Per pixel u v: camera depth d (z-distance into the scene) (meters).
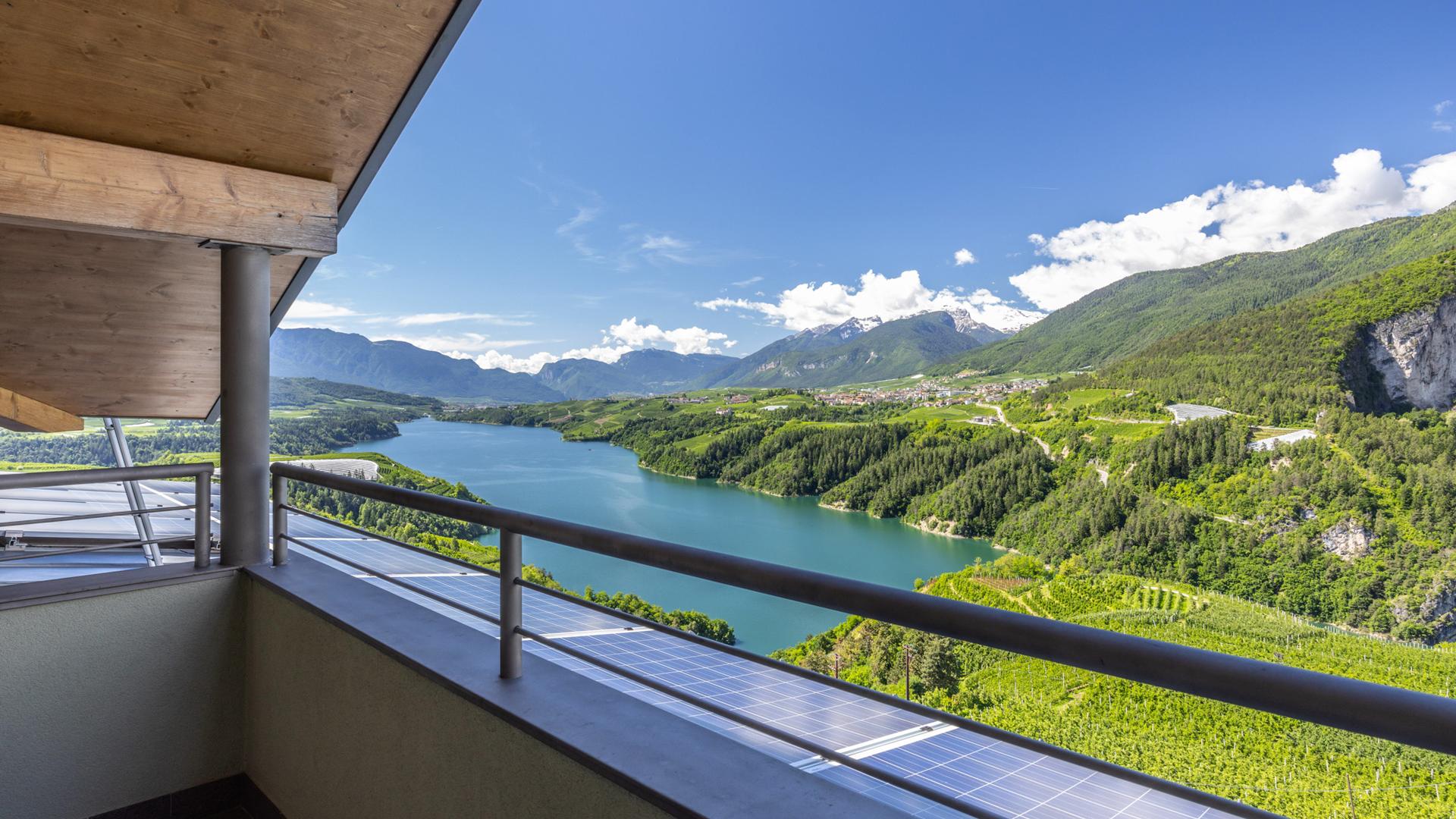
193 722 3.09
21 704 2.73
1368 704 0.60
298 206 3.23
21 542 5.88
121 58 2.71
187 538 3.17
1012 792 1.79
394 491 2.30
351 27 2.87
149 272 4.19
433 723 1.96
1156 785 0.79
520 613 1.87
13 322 4.33
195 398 5.30
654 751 1.47
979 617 0.90
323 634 2.54
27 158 2.73
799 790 1.32
